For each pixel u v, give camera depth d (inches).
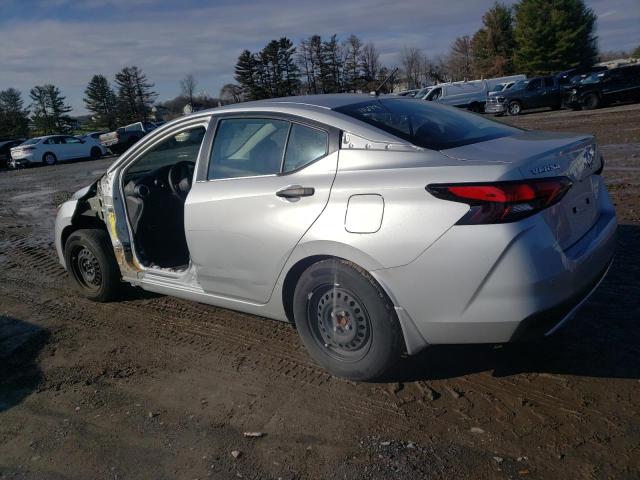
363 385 133.1
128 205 187.8
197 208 151.9
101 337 175.2
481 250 108.7
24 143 1109.1
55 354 166.2
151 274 178.5
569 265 113.3
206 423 124.8
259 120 146.7
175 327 177.5
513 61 2287.2
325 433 117.0
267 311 146.3
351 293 125.4
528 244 107.9
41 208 459.8
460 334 115.3
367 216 119.5
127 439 121.5
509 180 107.7
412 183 115.4
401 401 125.3
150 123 1245.1
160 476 108.7
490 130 141.6
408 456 107.5
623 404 116.2
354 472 104.7
